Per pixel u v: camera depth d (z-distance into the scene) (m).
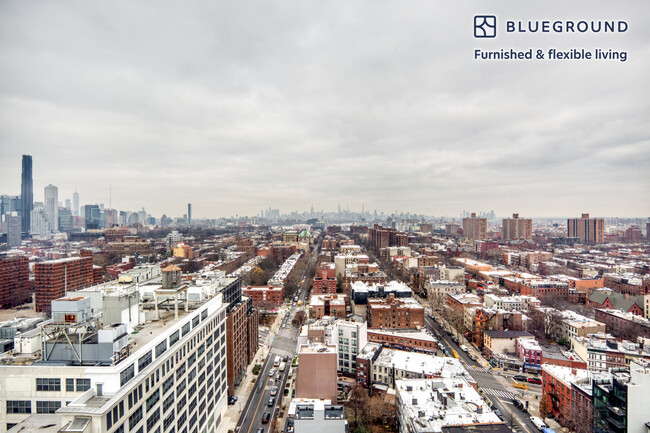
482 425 103.69
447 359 159.75
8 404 71.50
